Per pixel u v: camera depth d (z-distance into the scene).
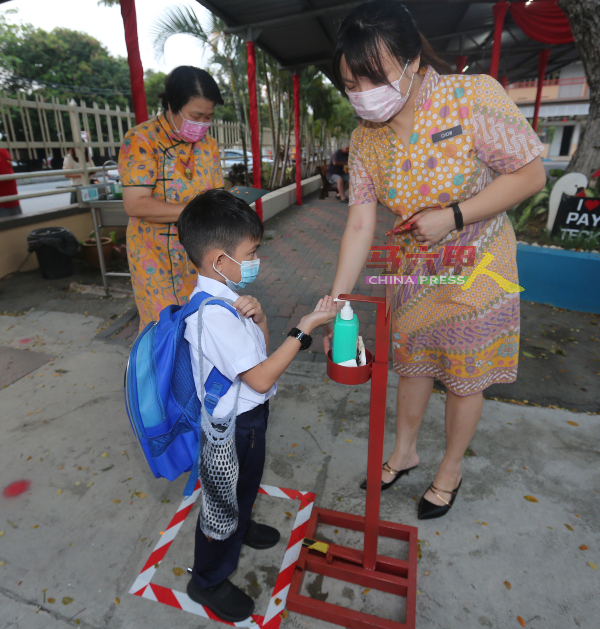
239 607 1.61
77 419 2.77
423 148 1.50
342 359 1.39
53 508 2.12
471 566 1.81
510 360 1.81
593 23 4.69
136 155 2.05
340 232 7.94
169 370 1.25
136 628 1.59
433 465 2.38
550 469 2.33
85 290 4.93
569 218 4.71
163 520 2.05
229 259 1.31
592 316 4.30
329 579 1.76
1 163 5.42
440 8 7.55
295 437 2.60
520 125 1.37
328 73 10.23
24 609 1.65
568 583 1.74
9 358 3.53
